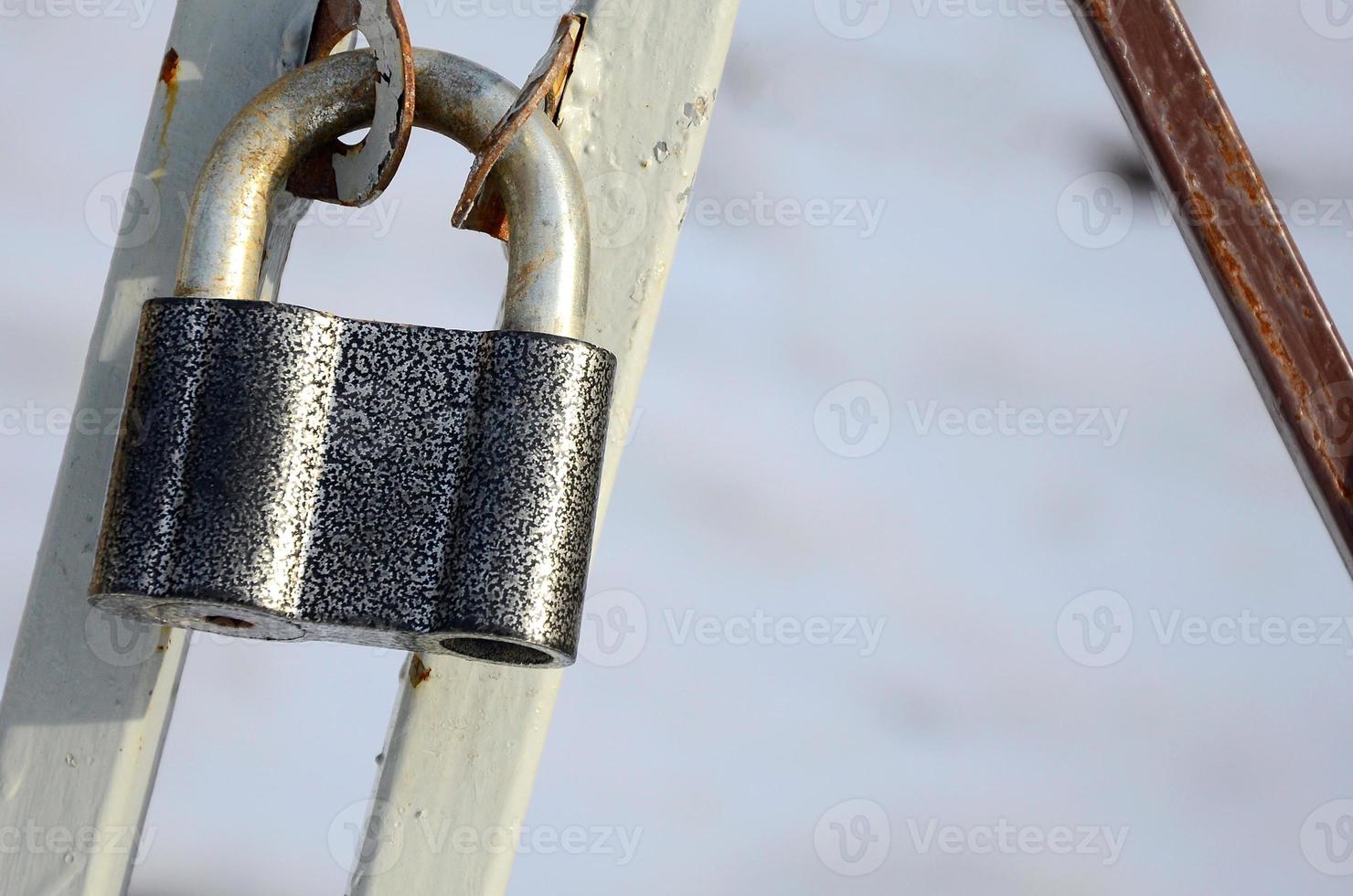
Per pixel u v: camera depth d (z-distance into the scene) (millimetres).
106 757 770
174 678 781
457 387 742
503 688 775
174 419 736
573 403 740
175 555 734
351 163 750
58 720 769
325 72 750
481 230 758
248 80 772
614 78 776
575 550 741
